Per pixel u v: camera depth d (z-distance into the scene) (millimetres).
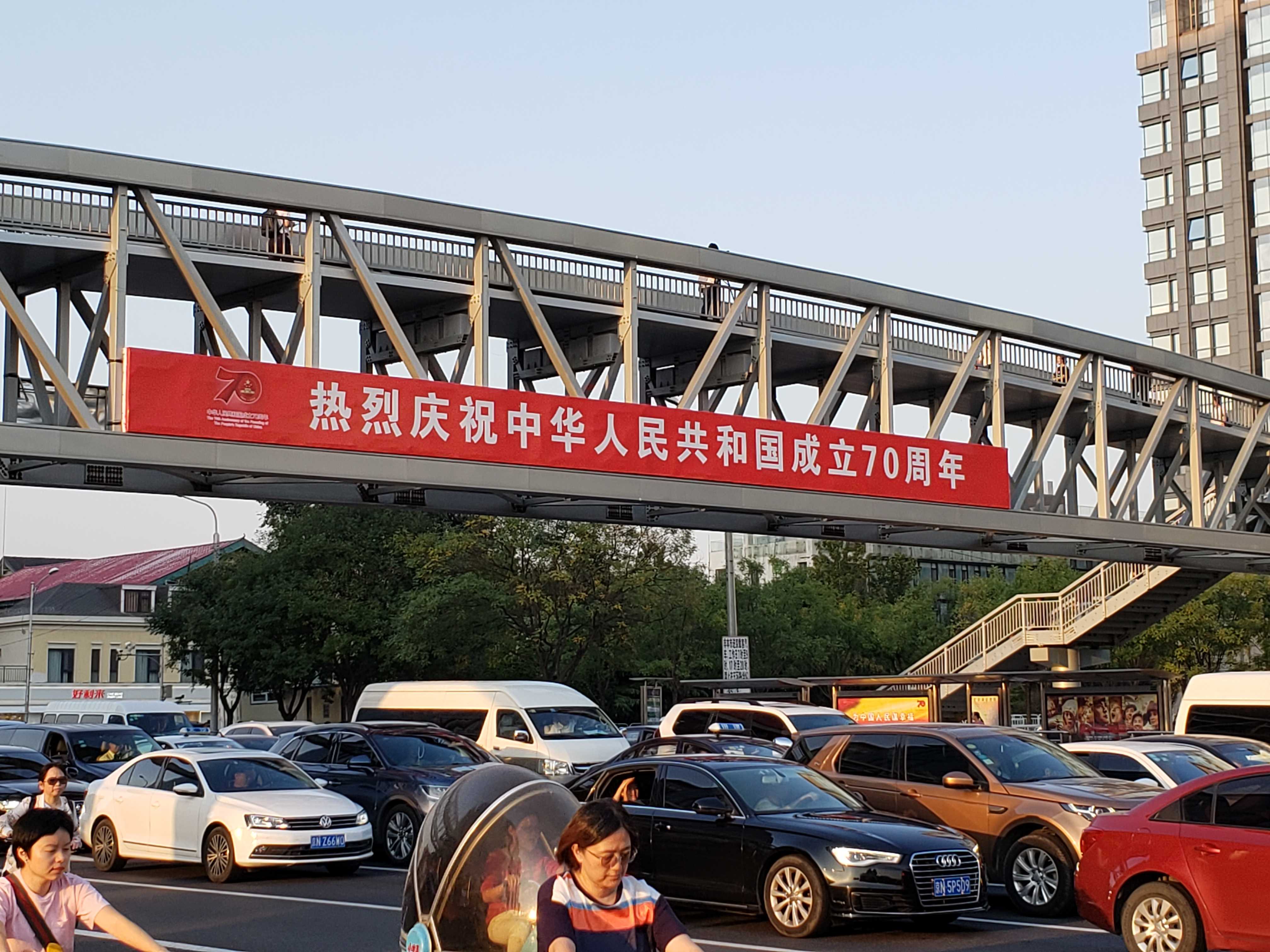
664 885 13633
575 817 5250
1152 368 34125
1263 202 88312
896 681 32125
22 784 22812
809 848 12633
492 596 42906
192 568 56969
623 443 24516
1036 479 36469
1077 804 13883
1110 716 31078
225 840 16891
